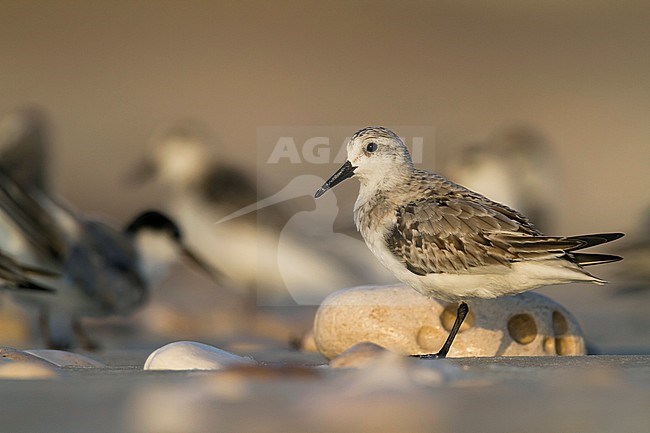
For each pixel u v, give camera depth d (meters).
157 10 27.09
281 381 6.20
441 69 25.31
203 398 5.82
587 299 12.99
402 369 6.31
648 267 13.23
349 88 24.03
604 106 23.66
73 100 23.00
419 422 5.29
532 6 28.42
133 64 24.78
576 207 18.58
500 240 7.77
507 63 25.70
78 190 18.50
